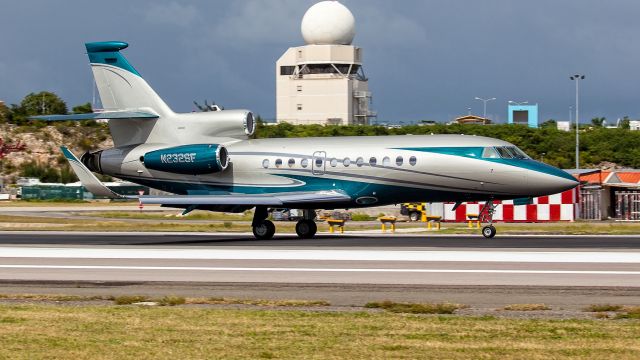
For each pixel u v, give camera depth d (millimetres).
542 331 59688
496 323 62875
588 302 72750
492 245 129375
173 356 52500
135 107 166375
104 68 167375
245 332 59844
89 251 122188
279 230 196250
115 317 66125
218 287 83500
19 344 56094
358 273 92500
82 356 52594
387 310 70000
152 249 125688
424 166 148125
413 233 176250
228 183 161000
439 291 79438
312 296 77500
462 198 150000
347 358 51750
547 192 145500
